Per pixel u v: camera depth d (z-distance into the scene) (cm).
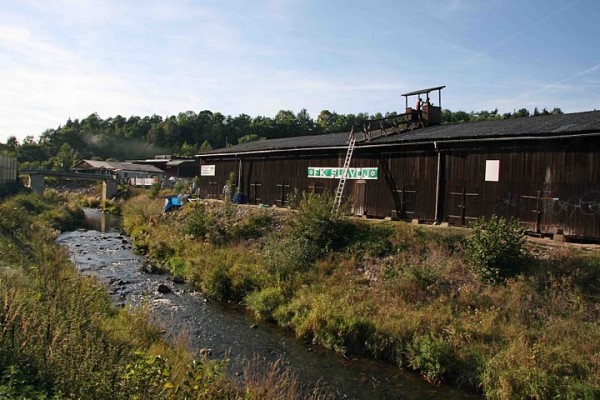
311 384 952
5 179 3969
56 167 7738
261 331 1248
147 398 511
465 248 1425
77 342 652
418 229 1605
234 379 870
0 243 1448
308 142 2514
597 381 838
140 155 11150
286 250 1655
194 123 11881
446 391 938
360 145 1995
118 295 1505
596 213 1359
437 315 1132
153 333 990
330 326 1166
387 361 1073
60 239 2630
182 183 4947
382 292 1312
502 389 869
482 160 1631
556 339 991
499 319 1103
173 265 1922
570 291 1141
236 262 1694
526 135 1460
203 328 1246
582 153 1391
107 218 3962
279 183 2552
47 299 842
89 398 516
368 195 2039
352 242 1664
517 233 1313
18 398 488
